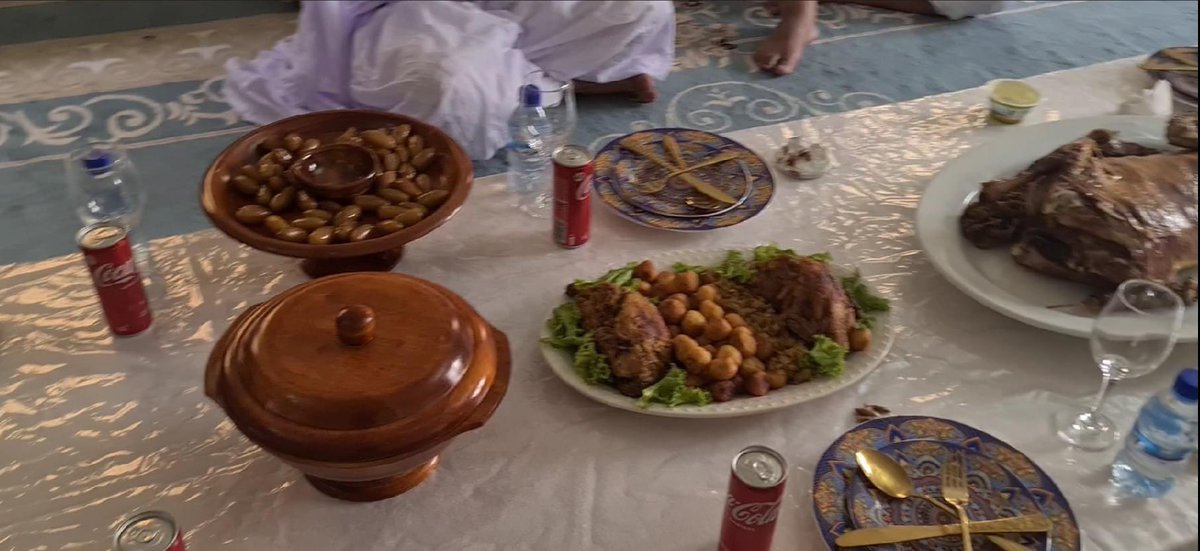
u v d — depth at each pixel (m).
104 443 0.90
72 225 1.29
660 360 0.93
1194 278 1.01
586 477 0.89
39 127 1.60
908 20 2.02
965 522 0.81
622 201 1.22
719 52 1.89
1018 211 1.14
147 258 1.13
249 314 0.85
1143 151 1.18
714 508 0.86
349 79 1.65
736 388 0.93
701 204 1.22
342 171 1.12
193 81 1.79
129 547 0.68
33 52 1.87
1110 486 0.90
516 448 0.91
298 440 0.73
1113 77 1.63
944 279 1.16
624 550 0.82
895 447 0.89
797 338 0.99
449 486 0.87
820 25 1.99
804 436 0.93
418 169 1.14
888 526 0.81
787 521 0.85
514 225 1.21
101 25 2.00
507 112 1.49
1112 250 1.02
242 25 2.04
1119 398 1.00
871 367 0.96
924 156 1.40
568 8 1.66
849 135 1.44
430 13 1.59
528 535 0.83
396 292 0.85
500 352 0.85
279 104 1.64
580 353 0.94
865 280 1.13
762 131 1.44
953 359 1.04
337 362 0.77
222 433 0.92
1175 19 2.02
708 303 0.99
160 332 1.02
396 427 0.74
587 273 1.13
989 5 2.00
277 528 0.83
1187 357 1.04
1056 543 0.80
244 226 1.02
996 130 1.47
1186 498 0.89
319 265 1.10
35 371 0.97
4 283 1.08
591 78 1.68
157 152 1.53
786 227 1.23
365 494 0.85
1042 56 1.86
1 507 0.83
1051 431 0.96
